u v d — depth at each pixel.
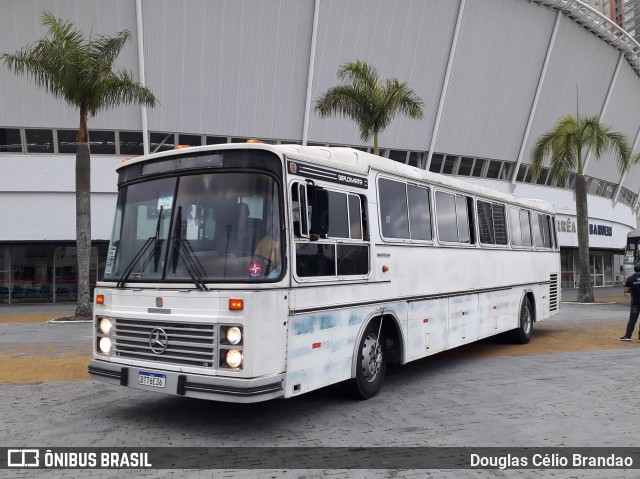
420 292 8.76
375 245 7.69
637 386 8.48
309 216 6.42
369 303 7.50
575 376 9.25
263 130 26.33
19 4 23.20
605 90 37.03
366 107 19.27
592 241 37.44
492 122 31.22
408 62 27.97
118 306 6.53
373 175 7.81
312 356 6.39
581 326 16.22
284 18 25.52
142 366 6.20
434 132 29.16
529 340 13.35
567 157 23.89
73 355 11.66
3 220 23.88
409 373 9.76
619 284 42.78
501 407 7.33
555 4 31.00
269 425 6.59
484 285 11.01
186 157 6.41
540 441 5.96
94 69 17.28
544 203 14.90
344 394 7.63
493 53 30.11
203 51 24.88
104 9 23.75
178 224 6.25
